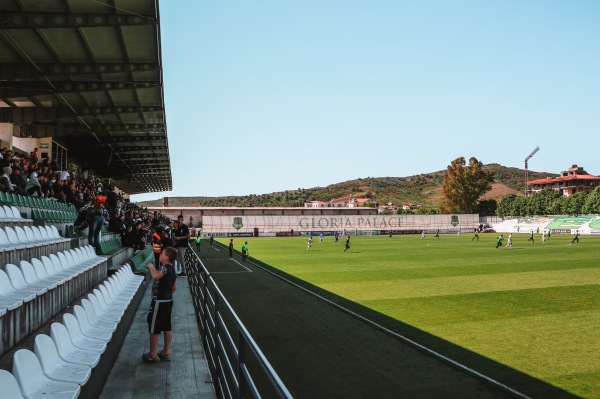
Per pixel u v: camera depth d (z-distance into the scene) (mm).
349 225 90750
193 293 11234
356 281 20781
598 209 96000
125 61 20391
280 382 2322
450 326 11867
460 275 22812
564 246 46156
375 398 7129
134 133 34469
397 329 11562
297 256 35562
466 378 8000
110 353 6023
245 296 16766
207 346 6699
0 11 15680
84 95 25219
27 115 27547
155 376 5875
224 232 82312
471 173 119250
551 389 7465
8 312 4477
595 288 18219
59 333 4375
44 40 17922
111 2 15320
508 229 100375
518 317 12945
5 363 4062
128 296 8727
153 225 32688
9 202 11953
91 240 12742
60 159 35438
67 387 3564
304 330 11500
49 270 7199
